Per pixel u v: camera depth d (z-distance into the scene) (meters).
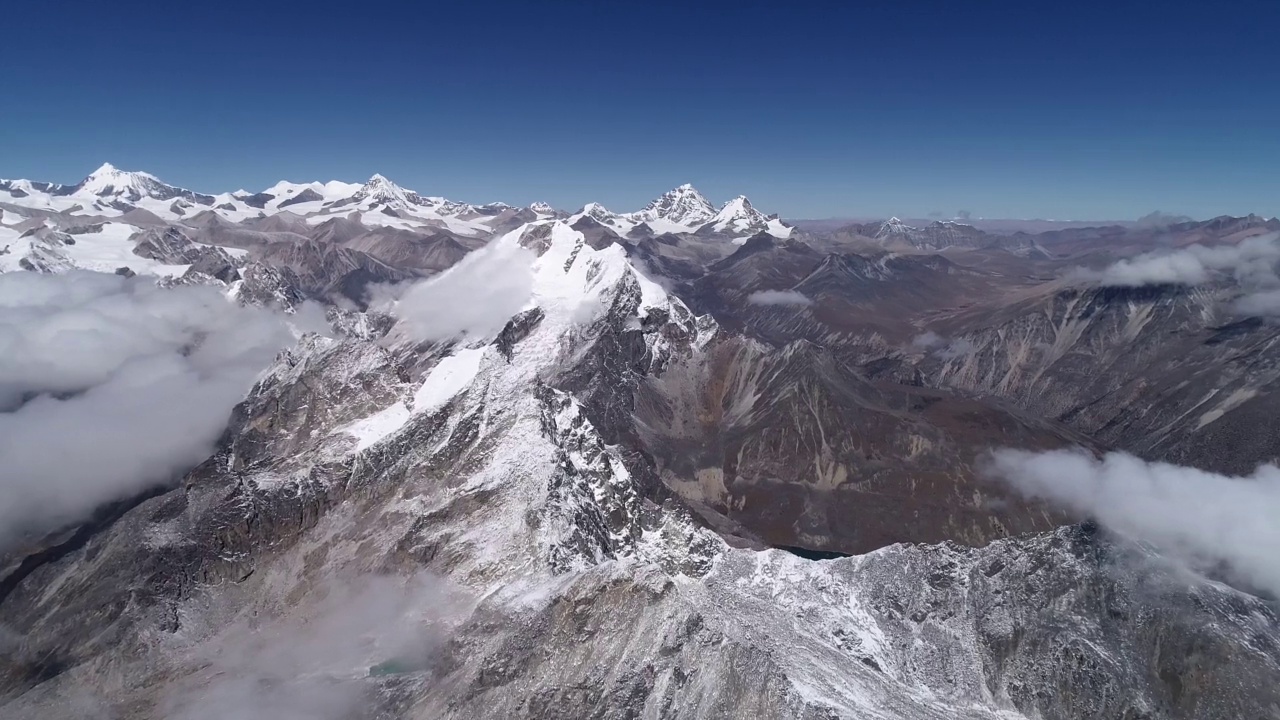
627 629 124.69
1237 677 141.38
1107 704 139.38
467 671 126.44
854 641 151.62
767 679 116.88
